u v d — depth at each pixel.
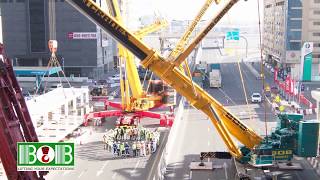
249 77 110.31
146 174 39.81
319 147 39.69
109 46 127.81
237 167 38.03
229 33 156.25
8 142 18.00
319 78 100.12
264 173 37.03
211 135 54.22
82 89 66.19
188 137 53.41
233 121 38.19
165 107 73.12
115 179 38.50
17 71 92.81
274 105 68.38
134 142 47.56
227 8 35.09
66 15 111.12
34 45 112.62
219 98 80.19
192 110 71.00
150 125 60.19
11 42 113.12
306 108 67.88
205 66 112.69
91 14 32.19
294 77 100.81
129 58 61.53
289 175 38.62
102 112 60.94
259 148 37.00
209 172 40.28
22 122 19.69
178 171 40.66
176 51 48.34
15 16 111.94
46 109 51.56
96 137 53.91
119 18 56.28
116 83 102.25
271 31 135.75
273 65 130.00
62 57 113.25
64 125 54.91
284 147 37.50
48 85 98.75
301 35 113.44
